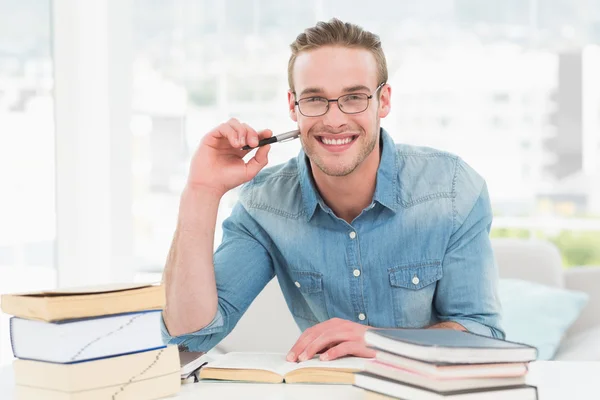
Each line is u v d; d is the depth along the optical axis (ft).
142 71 12.66
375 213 5.96
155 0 12.66
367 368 3.83
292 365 4.53
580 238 12.69
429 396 3.43
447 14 12.45
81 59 11.28
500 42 12.46
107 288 3.90
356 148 5.49
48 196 10.87
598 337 7.92
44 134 10.82
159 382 3.89
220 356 4.90
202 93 12.68
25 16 10.53
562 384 4.12
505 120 12.54
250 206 6.27
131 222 11.96
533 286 8.39
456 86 12.51
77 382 3.62
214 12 12.62
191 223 5.54
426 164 6.09
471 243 5.93
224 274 6.05
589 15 12.41
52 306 3.59
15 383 3.81
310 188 5.95
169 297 5.51
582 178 12.64
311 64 5.42
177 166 12.64
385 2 12.48
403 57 12.52
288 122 12.54
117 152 11.76
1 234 10.11
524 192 12.64
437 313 6.23
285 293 6.53
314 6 12.51
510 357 3.52
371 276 6.01
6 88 10.24
